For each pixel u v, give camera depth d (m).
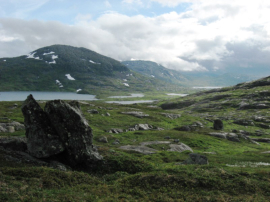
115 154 39.03
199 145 75.12
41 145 31.88
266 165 43.94
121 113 119.50
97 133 71.44
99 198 22.31
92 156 33.84
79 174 28.45
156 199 23.75
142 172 33.19
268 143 102.50
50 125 33.25
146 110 146.38
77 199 20.73
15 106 107.12
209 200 24.12
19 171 25.06
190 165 36.31
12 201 17.92
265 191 27.39
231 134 99.25
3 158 28.81
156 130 92.69
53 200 19.50
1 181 21.73
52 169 27.56
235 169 36.50
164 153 54.28
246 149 79.00
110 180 29.97
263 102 195.50
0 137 34.19
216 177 30.00
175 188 26.77
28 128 32.69
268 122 147.12
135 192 25.30
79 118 33.94
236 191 26.94
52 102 33.69
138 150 55.12
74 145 32.91
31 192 20.36
